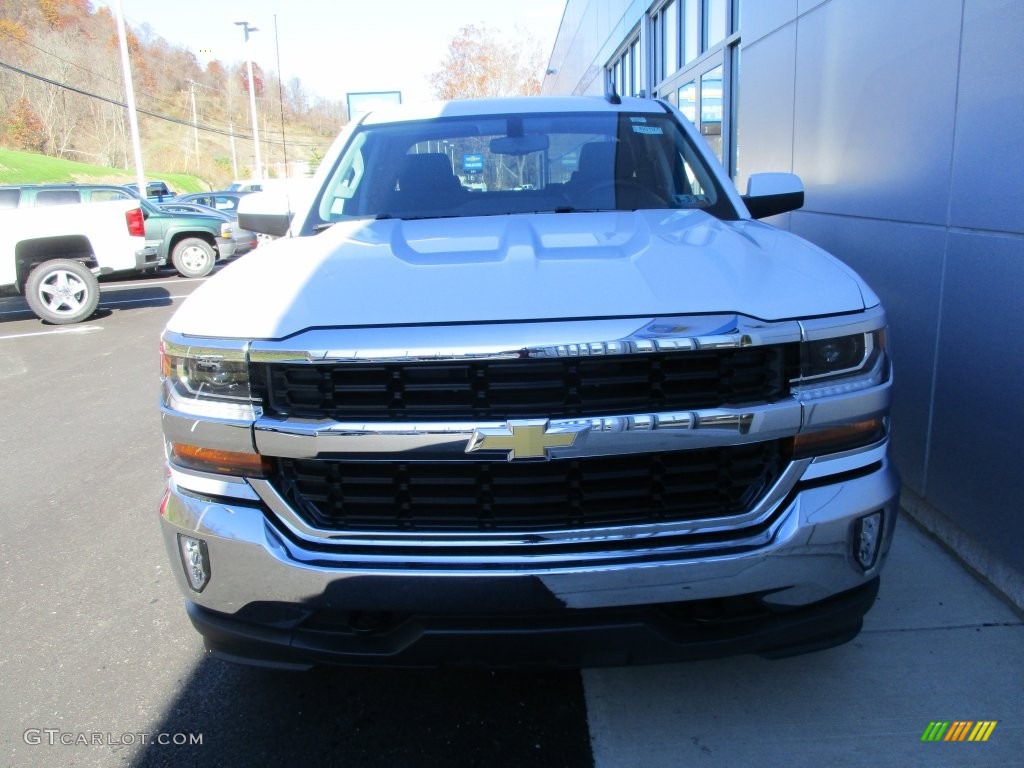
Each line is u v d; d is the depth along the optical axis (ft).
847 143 14.26
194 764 7.98
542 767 7.73
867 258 13.55
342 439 6.52
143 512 14.28
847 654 9.16
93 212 35.91
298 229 10.69
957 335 10.87
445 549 6.68
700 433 6.49
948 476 11.21
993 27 9.93
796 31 16.79
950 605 9.97
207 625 7.36
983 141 10.19
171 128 272.51
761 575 6.69
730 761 7.68
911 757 7.63
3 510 14.58
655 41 38.32
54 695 9.14
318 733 8.35
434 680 9.11
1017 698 8.34
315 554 6.77
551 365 6.41
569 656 6.84
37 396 22.99
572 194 10.91
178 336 7.13
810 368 6.72
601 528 6.64
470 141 11.69
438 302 6.77
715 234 8.49
